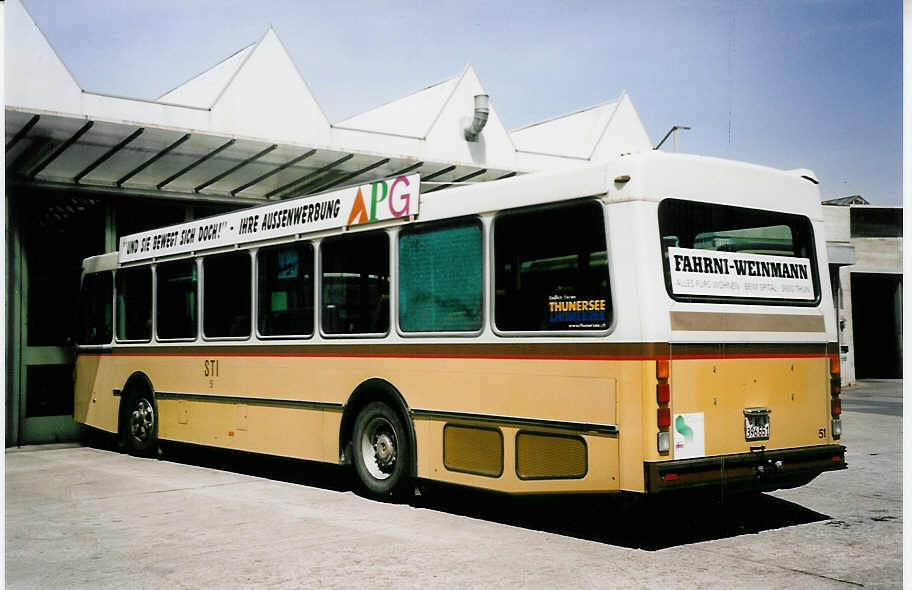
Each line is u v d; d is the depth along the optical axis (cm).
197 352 1080
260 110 1476
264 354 973
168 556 643
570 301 670
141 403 1191
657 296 630
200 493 914
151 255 1179
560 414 670
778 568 587
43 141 1183
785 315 705
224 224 1047
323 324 898
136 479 1018
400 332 809
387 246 828
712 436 646
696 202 666
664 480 613
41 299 1370
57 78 1258
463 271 754
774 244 718
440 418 767
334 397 880
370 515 782
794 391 704
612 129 2212
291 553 642
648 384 620
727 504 812
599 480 643
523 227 708
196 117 1409
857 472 991
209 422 1056
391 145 1625
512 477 704
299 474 1052
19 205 1343
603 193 654
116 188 1392
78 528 745
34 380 1369
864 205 2894
